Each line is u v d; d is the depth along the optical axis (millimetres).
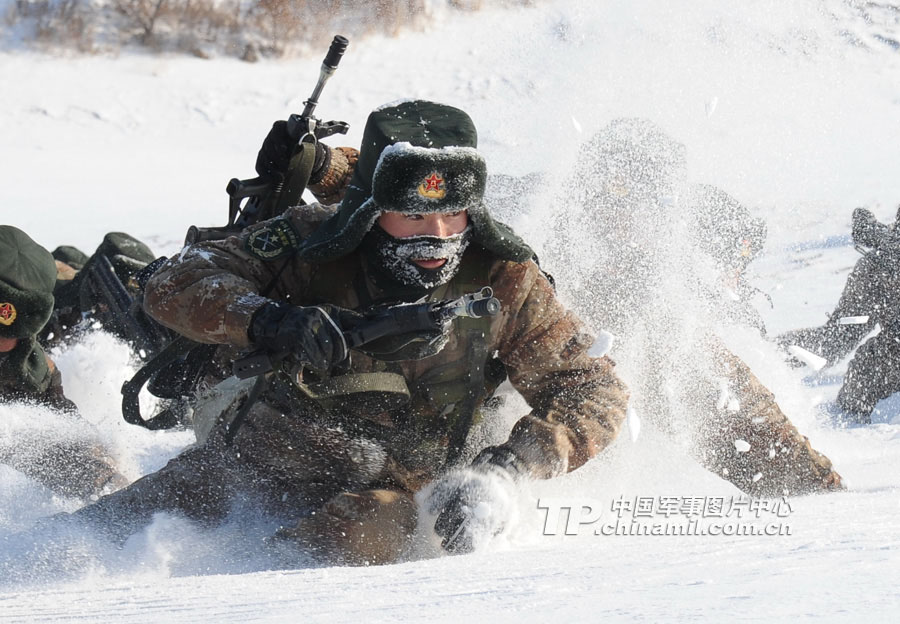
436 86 44406
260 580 5523
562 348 8570
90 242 29656
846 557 4219
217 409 9102
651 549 5527
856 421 14547
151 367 9344
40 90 43938
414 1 48531
